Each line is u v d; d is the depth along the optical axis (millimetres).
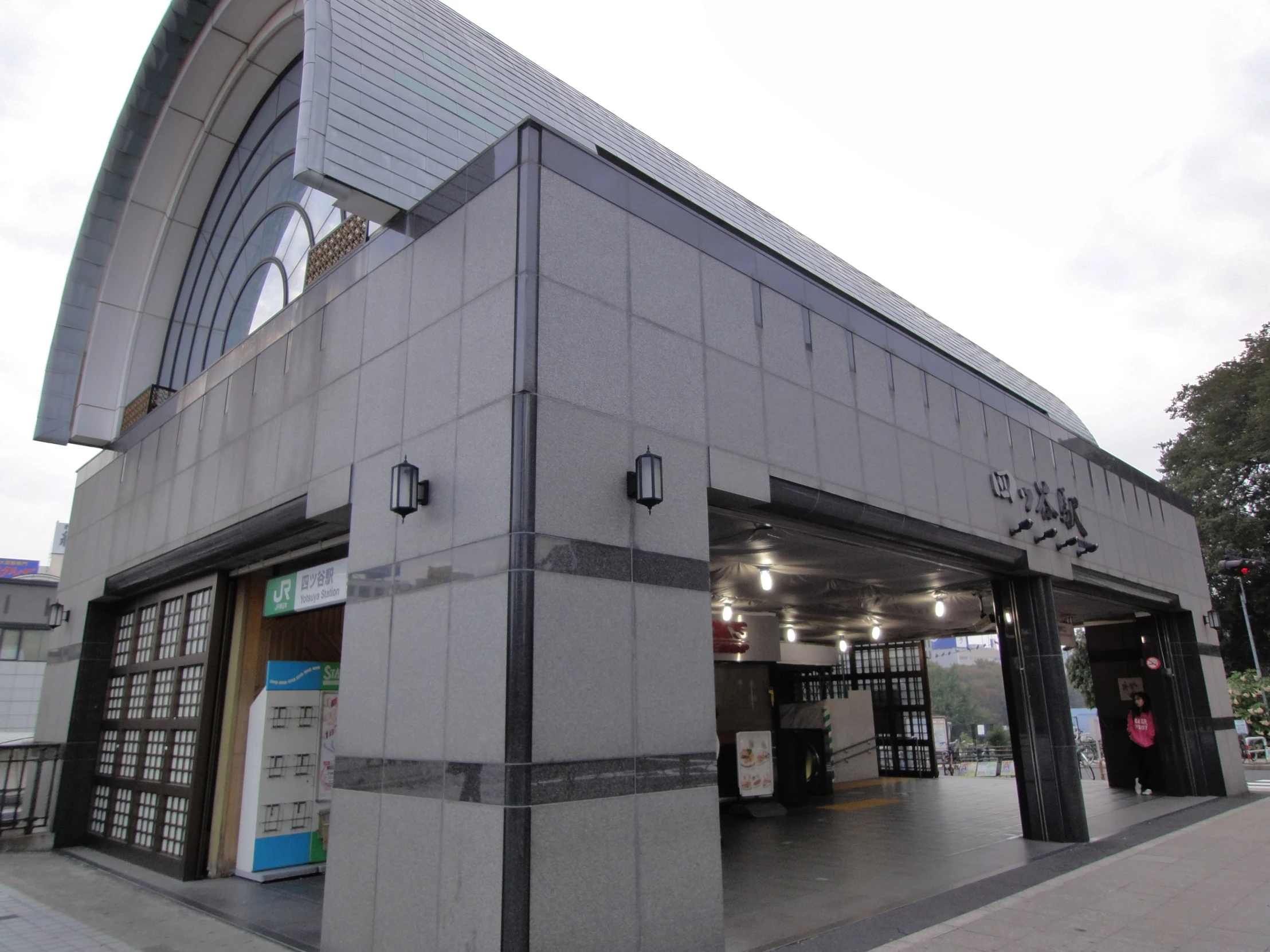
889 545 10008
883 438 9750
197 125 13602
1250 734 29562
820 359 9109
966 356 17781
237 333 12742
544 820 5344
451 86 9211
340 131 7512
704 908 6219
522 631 5520
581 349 6449
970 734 80250
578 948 5344
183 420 11648
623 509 6434
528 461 5832
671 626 6590
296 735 10094
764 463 7965
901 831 12414
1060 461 13719
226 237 13734
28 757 12961
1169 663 17391
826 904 7844
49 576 36625
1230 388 32688
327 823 10102
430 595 6418
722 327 7918
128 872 10266
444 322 6992
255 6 11953
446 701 6000
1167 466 35344
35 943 7113
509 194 6566
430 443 6820
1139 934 6773
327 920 6742
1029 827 11492
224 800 9977
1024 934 6805
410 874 5984
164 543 11359
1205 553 31672
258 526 9148
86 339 14188
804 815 14719
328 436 8297
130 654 12773
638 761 6039
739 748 15023
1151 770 17328
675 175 12555
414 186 7941
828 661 21312
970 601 15125
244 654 10406
